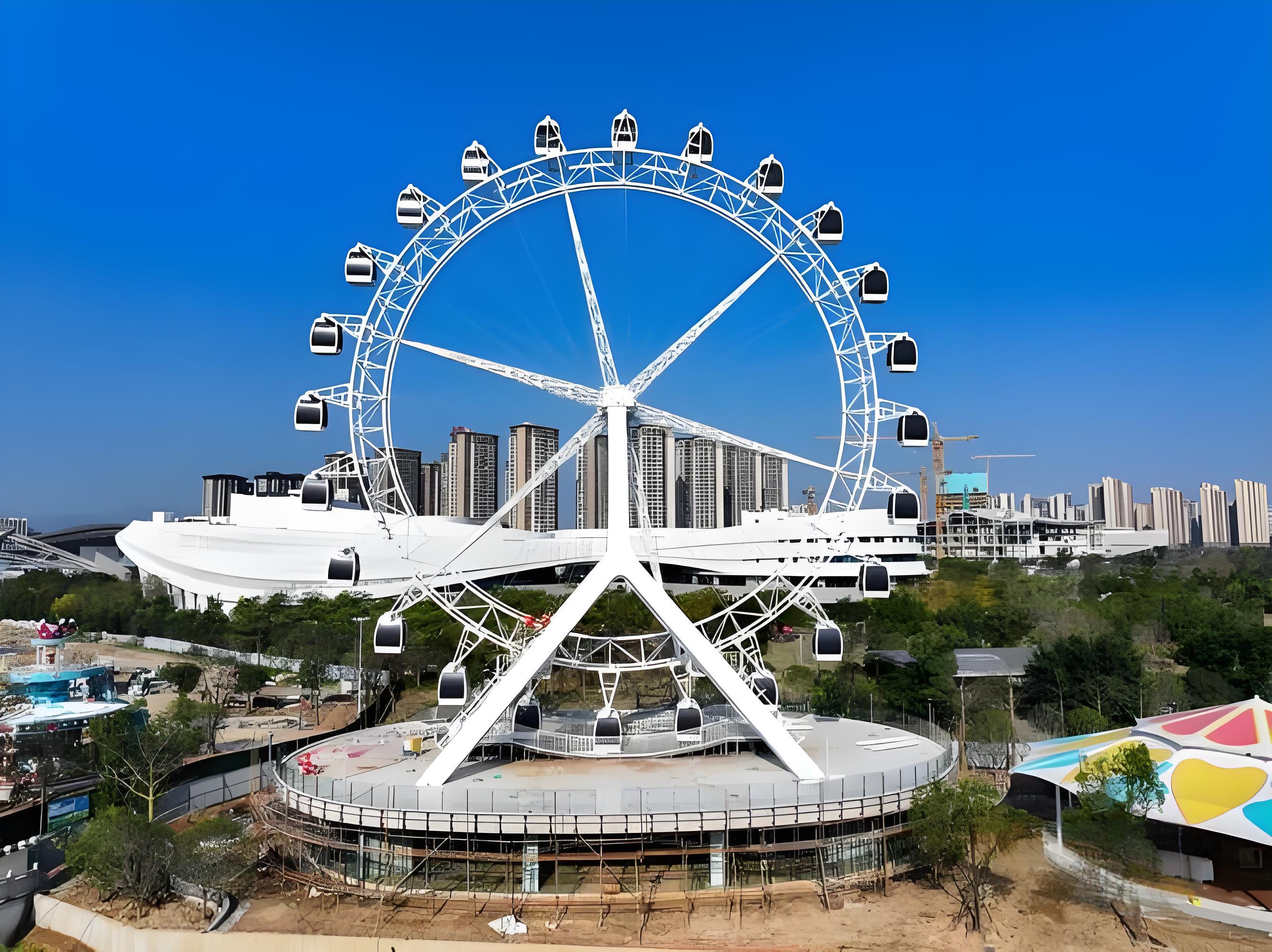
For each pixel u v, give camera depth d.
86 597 178.00
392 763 60.25
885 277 64.94
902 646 108.94
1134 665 83.69
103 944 47.75
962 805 48.25
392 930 46.94
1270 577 187.62
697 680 85.06
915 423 62.97
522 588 176.62
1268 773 51.00
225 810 64.25
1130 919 46.16
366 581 171.50
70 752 66.31
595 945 44.91
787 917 47.78
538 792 53.31
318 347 63.34
